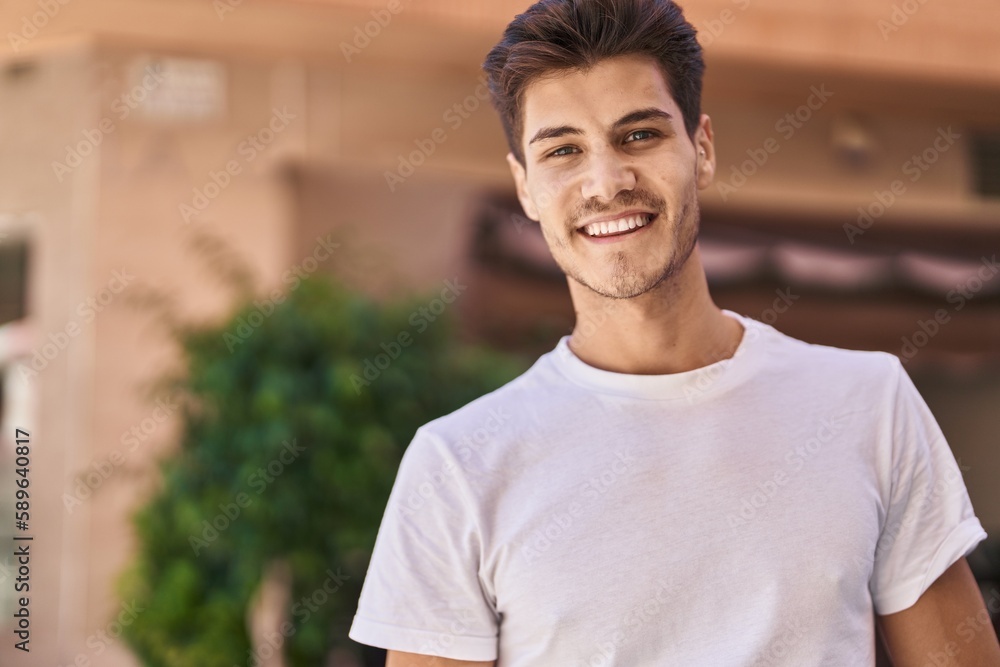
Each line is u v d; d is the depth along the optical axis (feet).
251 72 13.67
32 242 13.88
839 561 4.06
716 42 11.70
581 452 4.35
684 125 4.54
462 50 12.46
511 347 13.75
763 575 4.06
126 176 13.52
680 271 4.42
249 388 9.91
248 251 13.73
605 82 4.32
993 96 13.64
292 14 11.28
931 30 12.44
